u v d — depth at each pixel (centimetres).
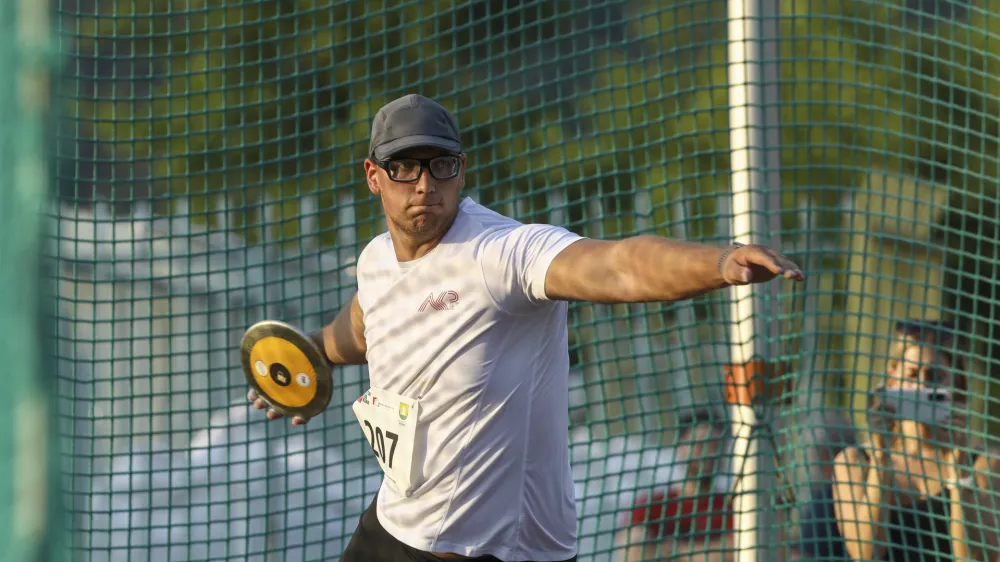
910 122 2872
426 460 1238
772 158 1950
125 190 2936
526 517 1242
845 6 2908
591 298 1080
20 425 655
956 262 2619
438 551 1251
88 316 2567
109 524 1848
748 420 1903
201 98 3098
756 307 1908
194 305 2642
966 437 1902
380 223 2236
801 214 2683
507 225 1222
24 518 645
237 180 3075
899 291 2558
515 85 3162
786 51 2883
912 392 1886
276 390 1605
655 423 2595
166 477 2456
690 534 1906
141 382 2636
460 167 1202
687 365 1948
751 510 1892
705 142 3053
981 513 1880
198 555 2312
